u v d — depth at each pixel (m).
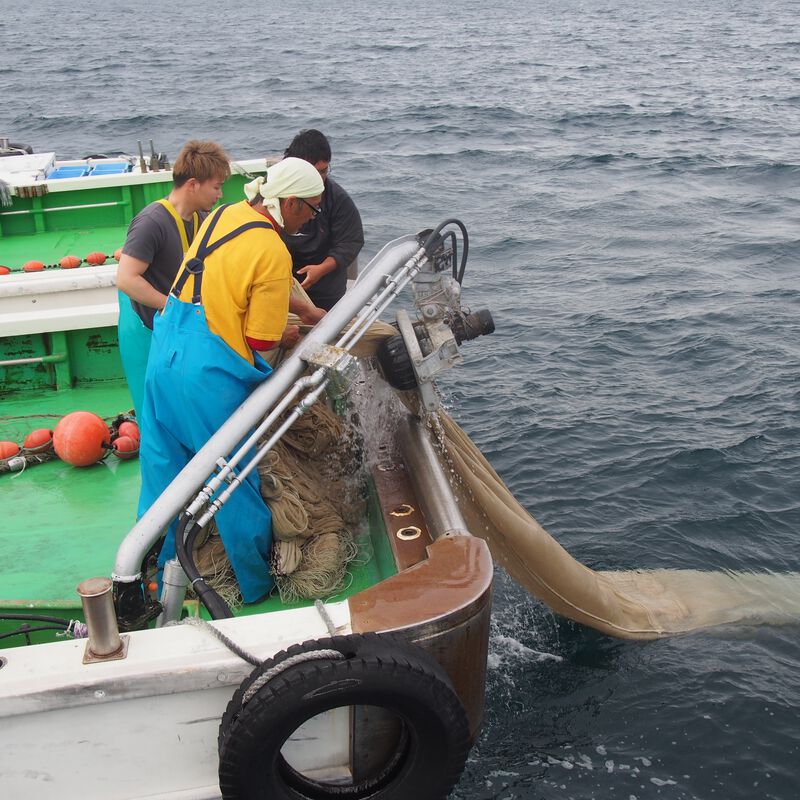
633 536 6.69
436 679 3.04
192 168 4.33
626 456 7.93
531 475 7.63
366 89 38.44
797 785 4.48
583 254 15.00
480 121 30.08
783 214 17.83
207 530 4.23
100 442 5.37
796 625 5.65
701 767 4.57
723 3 117.56
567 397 9.23
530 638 5.45
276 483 4.10
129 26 84.31
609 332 11.12
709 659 5.30
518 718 4.87
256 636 3.15
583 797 4.39
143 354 4.73
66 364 6.32
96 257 8.06
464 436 4.70
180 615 3.78
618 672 5.20
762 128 29.08
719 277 13.54
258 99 34.91
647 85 40.59
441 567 3.43
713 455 7.90
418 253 4.08
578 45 62.47
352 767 3.32
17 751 3.06
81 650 3.12
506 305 12.30
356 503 4.66
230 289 3.62
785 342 10.70
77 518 4.89
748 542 6.64
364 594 3.30
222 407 3.75
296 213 3.65
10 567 4.47
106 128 27.84
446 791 3.25
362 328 3.90
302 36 71.25
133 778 3.19
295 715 2.92
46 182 9.24
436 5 121.75
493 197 19.42
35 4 135.38
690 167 22.72
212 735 3.19
